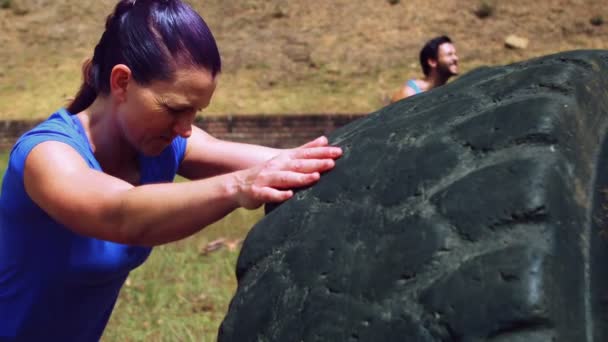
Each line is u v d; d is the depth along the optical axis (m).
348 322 1.26
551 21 17.56
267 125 14.30
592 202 1.28
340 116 14.31
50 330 2.00
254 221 6.88
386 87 16.16
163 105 1.75
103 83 1.83
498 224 1.20
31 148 1.75
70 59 17.41
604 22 17.45
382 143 1.51
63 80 16.62
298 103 15.69
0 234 1.89
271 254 1.48
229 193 1.58
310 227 1.44
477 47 17.12
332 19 18.16
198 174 2.19
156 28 1.72
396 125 1.55
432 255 1.22
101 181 1.65
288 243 1.46
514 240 1.17
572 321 1.12
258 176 1.57
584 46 17.02
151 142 1.84
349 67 16.84
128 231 1.61
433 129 1.45
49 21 18.52
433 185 1.33
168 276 5.29
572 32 17.31
